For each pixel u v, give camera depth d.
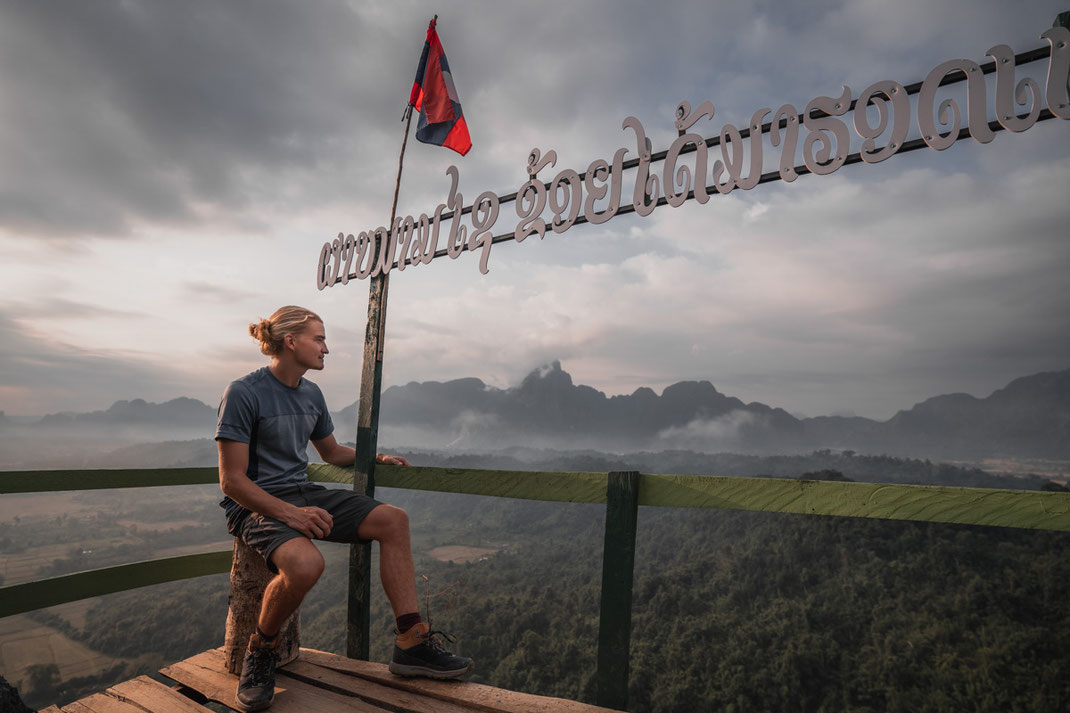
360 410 2.90
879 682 45.31
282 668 2.28
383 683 2.12
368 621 2.71
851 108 2.10
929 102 1.95
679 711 46.88
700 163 2.43
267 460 2.17
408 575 2.12
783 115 2.24
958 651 45.91
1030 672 42.41
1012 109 1.81
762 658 50.03
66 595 2.41
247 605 2.21
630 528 2.03
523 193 2.92
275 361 2.25
